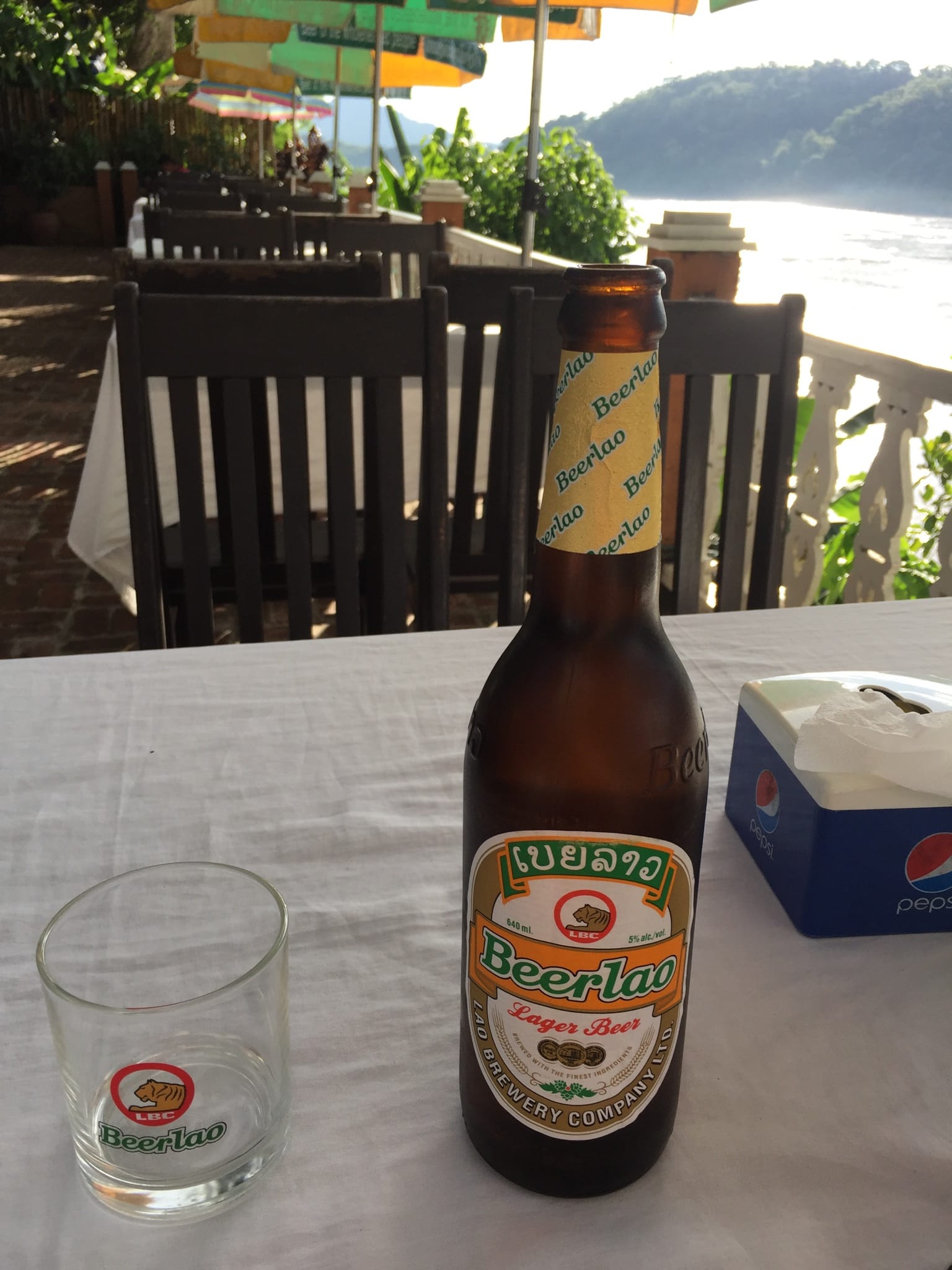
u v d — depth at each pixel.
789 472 1.58
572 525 0.43
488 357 2.26
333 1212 0.48
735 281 2.84
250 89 9.14
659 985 0.45
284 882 0.70
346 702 0.94
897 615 1.13
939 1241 0.47
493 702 0.46
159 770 0.83
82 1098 0.46
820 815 0.63
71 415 5.25
